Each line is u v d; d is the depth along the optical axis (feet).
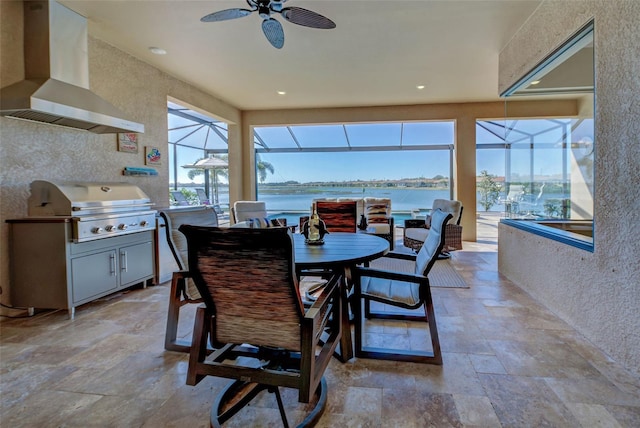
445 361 6.86
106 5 9.66
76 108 9.20
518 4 9.80
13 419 5.23
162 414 5.34
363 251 7.48
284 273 4.28
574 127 11.59
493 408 5.39
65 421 5.18
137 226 11.48
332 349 5.44
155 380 6.29
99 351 7.41
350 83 16.99
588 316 7.73
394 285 7.58
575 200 11.44
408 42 12.27
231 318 4.82
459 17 10.52
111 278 10.59
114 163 12.57
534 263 10.57
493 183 27.76
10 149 9.33
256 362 6.95
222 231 4.26
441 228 6.78
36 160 9.95
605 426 4.95
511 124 14.32
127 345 7.70
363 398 5.68
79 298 9.53
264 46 12.42
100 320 9.18
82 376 6.43
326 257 6.84
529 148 13.96
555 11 9.11
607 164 7.04
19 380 6.29
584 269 7.89
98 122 9.75
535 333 8.09
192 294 7.54
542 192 13.46
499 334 8.06
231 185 22.47
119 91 12.64
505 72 12.73
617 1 6.64
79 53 10.27
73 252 9.34
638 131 6.14
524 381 6.13
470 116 21.04
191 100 17.16
